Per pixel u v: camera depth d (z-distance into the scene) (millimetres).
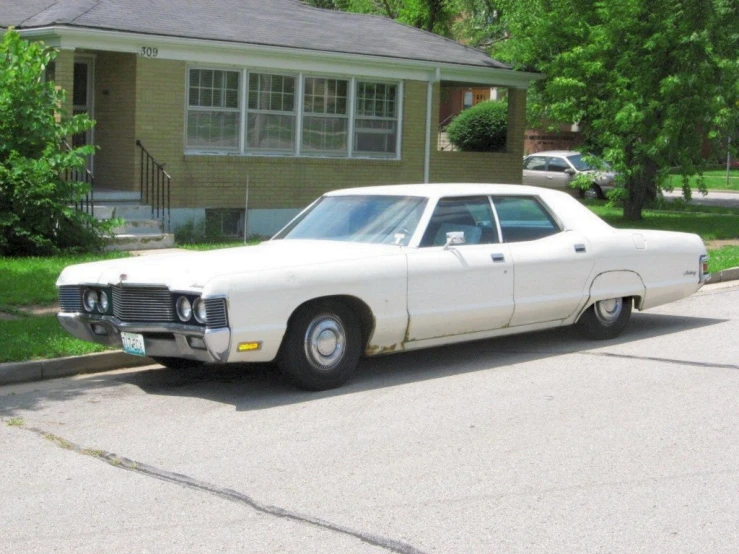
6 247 13883
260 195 18156
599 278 9375
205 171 17359
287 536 4863
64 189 14094
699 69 18656
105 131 17125
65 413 7215
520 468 5879
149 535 4891
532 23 21531
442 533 4883
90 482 5691
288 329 7523
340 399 7535
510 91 21938
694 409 7176
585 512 5160
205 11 18375
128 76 16531
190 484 5637
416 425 6816
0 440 6531
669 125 18766
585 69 19812
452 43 22125
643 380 8086
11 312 10422
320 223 8922
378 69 19328
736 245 17047
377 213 8688
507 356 9117
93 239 14469
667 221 21359
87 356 8570
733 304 11984
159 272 7418
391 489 5527
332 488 5551
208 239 17188
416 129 20250
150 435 6621
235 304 7062
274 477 5750
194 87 17188
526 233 8992
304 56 18094
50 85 14273
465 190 8766
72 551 4699
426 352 9344
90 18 15812
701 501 5316
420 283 8039
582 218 9508
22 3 17188
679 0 18797
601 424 6805
